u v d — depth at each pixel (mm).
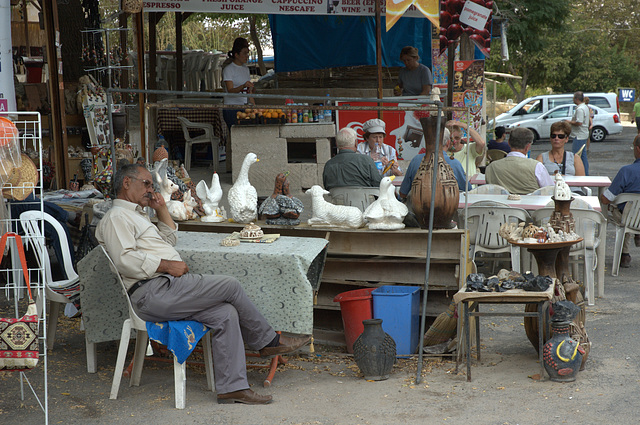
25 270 3533
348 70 13898
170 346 3951
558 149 8289
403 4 6836
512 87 38594
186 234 4934
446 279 5004
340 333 5281
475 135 7707
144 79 10227
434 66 10992
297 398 4102
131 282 4070
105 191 6414
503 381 4293
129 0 9109
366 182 6121
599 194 8109
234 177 10438
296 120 10305
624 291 6426
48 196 7332
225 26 23641
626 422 3646
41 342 4980
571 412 3787
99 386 4324
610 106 25438
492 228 6168
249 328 4184
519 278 4359
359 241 4996
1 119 3625
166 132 12211
